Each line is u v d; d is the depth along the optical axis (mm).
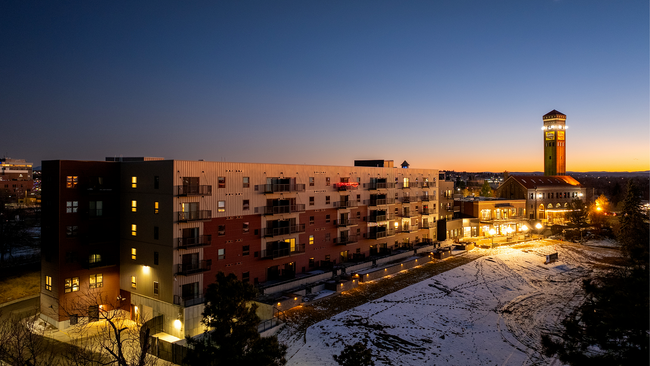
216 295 25328
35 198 134625
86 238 44781
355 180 67375
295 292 49719
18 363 27516
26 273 60906
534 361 35344
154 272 43844
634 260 23844
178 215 42219
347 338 38688
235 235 48469
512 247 85250
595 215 102750
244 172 49812
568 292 55938
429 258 72062
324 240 61469
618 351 20188
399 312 46344
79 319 43438
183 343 35562
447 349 37469
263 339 25016
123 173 47750
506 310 48594
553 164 132625
